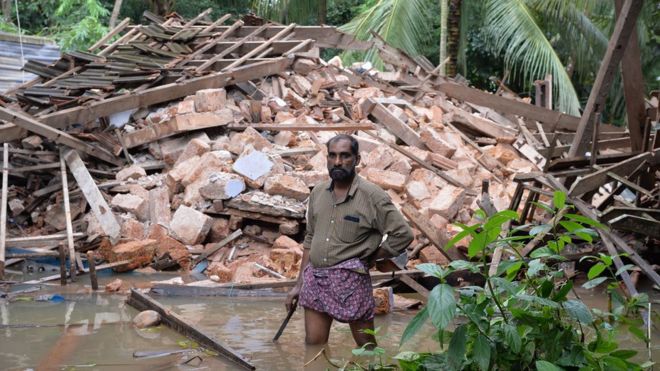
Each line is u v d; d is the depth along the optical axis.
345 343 5.08
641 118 8.04
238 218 8.16
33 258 7.79
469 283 6.95
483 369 3.25
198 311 6.04
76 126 9.73
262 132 10.01
